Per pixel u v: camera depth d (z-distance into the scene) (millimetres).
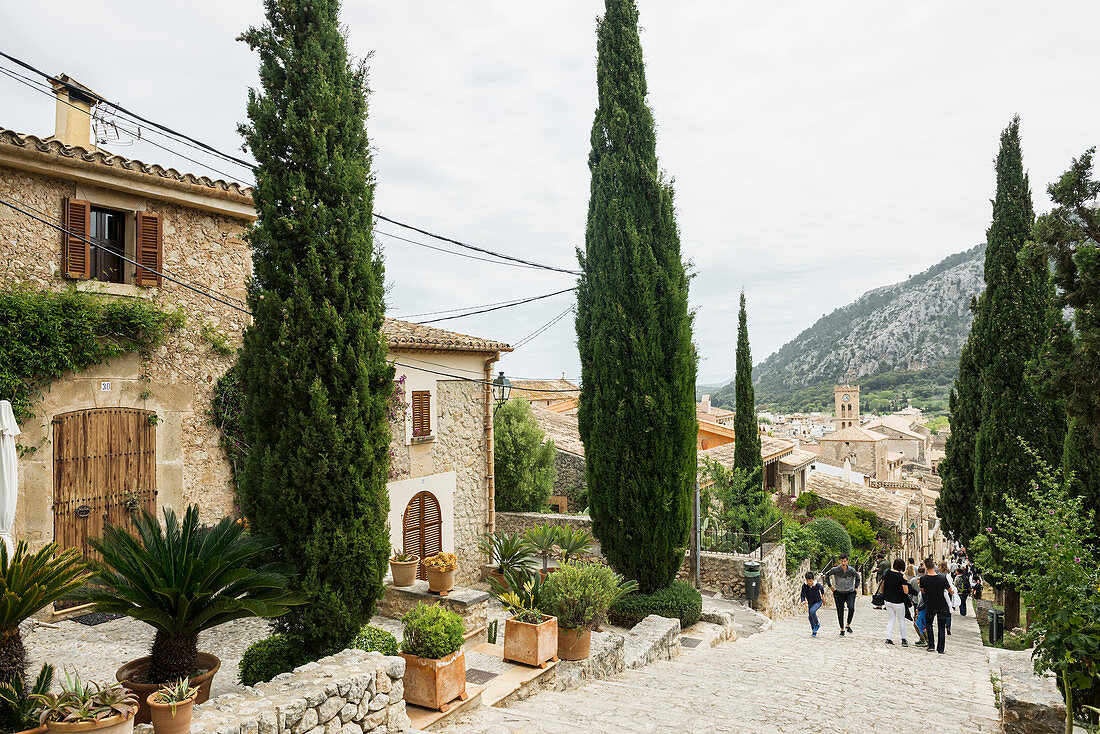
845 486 37656
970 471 18172
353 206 7043
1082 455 9688
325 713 4773
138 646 7852
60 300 9211
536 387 37219
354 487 6613
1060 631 5859
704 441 34406
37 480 9055
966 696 8172
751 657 10703
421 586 10297
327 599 6379
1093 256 7383
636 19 12484
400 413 13125
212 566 5059
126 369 10078
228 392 11227
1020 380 13414
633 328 11672
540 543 12078
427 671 5973
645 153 12195
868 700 7707
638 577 11727
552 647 7867
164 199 10586
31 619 8812
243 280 11680
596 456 11914
